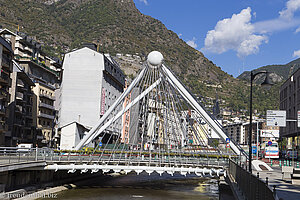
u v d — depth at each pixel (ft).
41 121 255.29
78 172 161.79
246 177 59.06
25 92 230.68
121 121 312.50
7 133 205.67
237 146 150.41
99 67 269.44
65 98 267.59
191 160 143.95
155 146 347.77
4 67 186.60
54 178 138.41
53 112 287.89
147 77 167.22
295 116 274.16
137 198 115.24
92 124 263.08
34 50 284.41
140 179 181.68
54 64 317.01
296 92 271.90
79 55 272.10
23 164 102.89
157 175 208.23
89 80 268.21
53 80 303.07
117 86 323.37
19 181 111.24
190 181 180.14
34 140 239.91
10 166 93.25
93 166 126.62
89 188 136.98
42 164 120.47
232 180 95.14
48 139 265.54
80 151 156.46
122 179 178.40
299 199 57.16
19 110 217.36
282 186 80.48
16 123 214.48
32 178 121.08
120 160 136.36
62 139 227.81
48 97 262.06
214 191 139.13
